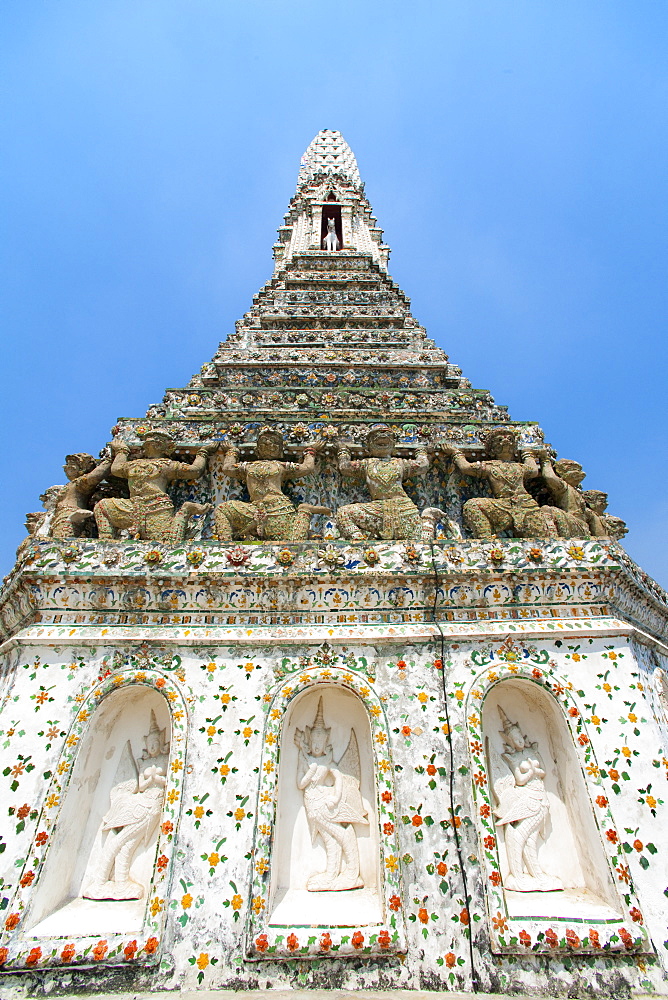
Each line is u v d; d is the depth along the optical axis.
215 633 7.01
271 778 6.14
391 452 9.48
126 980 5.25
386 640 6.96
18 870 5.55
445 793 6.13
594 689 6.68
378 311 16.03
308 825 6.27
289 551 7.42
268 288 18.23
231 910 5.53
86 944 5.35
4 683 6.71
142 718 6.84
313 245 21.61
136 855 6.14
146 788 6.40
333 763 6.57
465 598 7.33
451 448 9.66
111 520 8.44
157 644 6.86
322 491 9.55
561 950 5.45
